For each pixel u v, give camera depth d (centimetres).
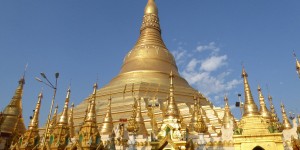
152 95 6481
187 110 5706
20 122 5238
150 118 5394
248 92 2991
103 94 6931
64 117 3875
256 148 2647
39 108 4200
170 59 8281
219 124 5284
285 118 4931
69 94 4109
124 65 8256
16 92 5556
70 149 3359
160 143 2531
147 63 7794
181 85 7481
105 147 3394
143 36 8894
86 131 3425
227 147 3741
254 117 2759
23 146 3706
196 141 3759
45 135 3541
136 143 3994
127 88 6731
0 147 4725
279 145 2542
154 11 9519
